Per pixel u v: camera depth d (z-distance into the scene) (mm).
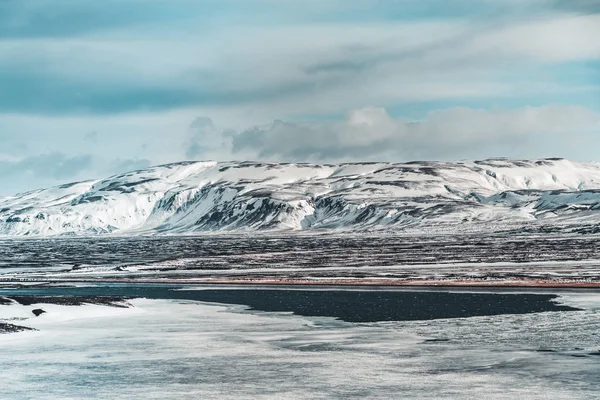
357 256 172000
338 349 52062
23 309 73188
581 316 64438
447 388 40750
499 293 86062
